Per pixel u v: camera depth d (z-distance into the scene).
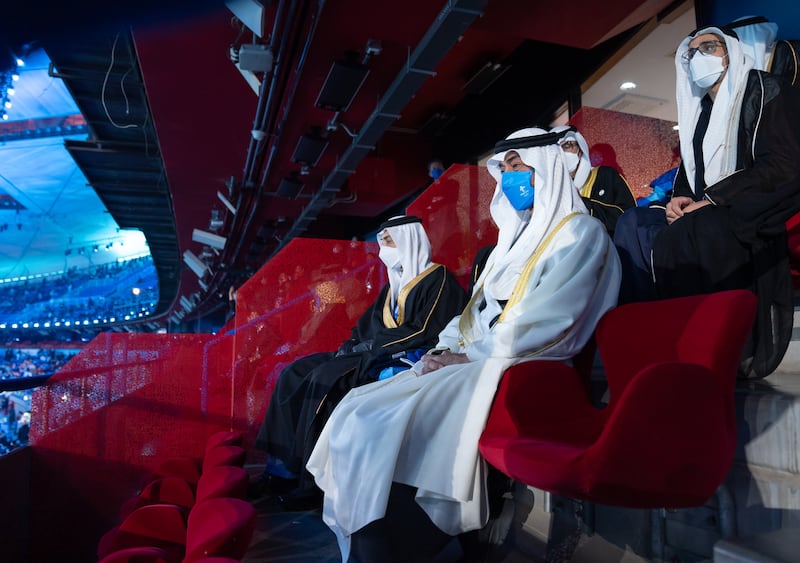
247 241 15.49
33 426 3.36
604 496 1.13
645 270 2.12
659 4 5.54
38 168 28.48
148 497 2.50
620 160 6.36
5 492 2.96
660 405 1.07
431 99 9.41
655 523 1.58
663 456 1.08
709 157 2.25
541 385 1.62
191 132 8.91
